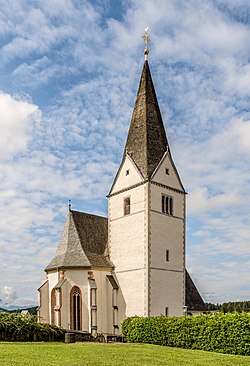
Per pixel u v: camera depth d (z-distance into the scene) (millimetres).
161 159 48688
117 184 50500
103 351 26656
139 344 34000
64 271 46375
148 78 53719
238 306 58750
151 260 44062
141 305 43281
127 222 47656
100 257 48750
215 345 29328
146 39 55156
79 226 50719
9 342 30625
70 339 34344
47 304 48031
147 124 50250
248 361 23547
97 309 45594
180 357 24859
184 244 48625
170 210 48219
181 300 46375
